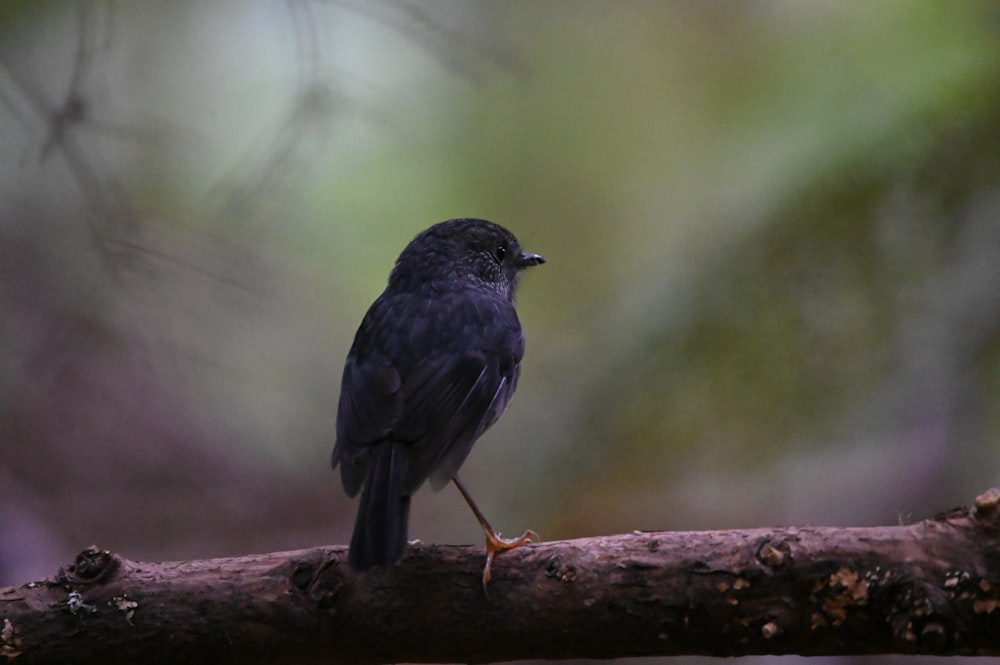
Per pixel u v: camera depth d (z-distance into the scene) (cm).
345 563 652
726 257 1256
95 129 957
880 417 1240
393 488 683
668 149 1617
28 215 1141
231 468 1377
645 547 624
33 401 1224
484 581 634
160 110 1284
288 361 1356
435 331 822
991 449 1220
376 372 776
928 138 1196
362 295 1526
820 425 1250
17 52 1143
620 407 1302
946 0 1260
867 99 1257
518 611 631
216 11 1330
